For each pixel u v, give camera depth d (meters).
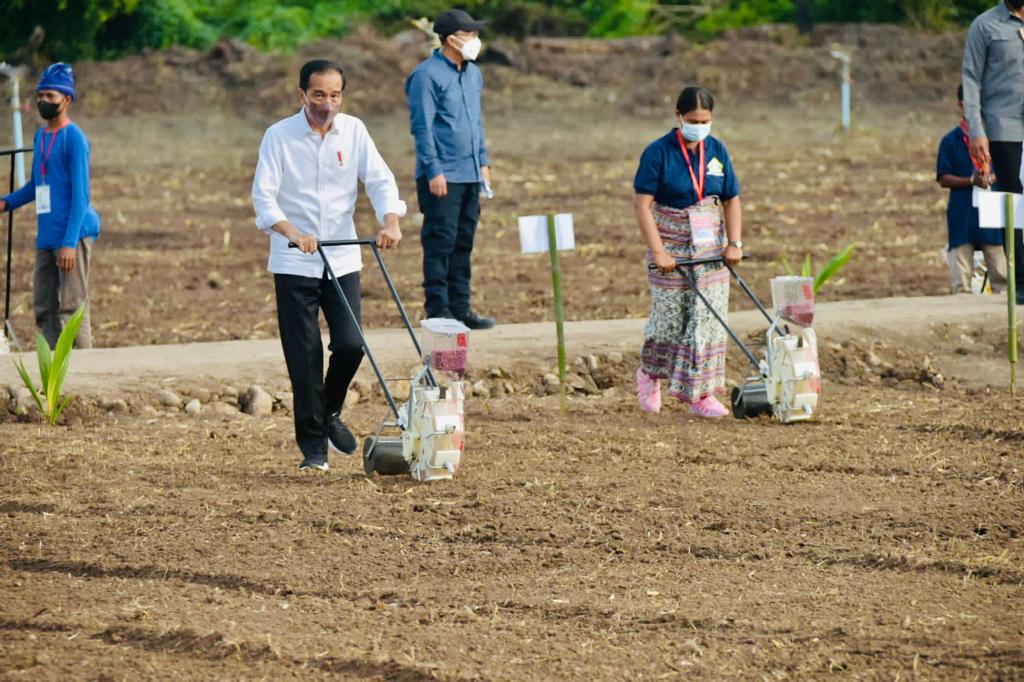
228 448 19.27
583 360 23.64
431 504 15.90
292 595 12.94
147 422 20.98
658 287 21.05
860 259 39.94
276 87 84.69
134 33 97.94
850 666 11.04
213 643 11.59
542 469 17.73
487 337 24.62
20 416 21.12
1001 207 22.59
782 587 12.98
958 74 87.19
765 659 11.23
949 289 34.72
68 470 17.72
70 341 20.67
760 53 89.50
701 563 13.78
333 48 88.88
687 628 11.96
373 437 17.50
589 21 106.00
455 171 24.67
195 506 15.89
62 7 93.44
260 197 16.56
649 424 20.75
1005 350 24.67
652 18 105.31
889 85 86.19
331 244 16.50
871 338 24.66
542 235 21.34
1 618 12.26
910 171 60.94
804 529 14.83
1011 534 14.52
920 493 16.30
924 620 11.98
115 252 42.78
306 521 15.28
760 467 17.81
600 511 15.58
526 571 13.60
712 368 21.09
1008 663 10.95
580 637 11.80
